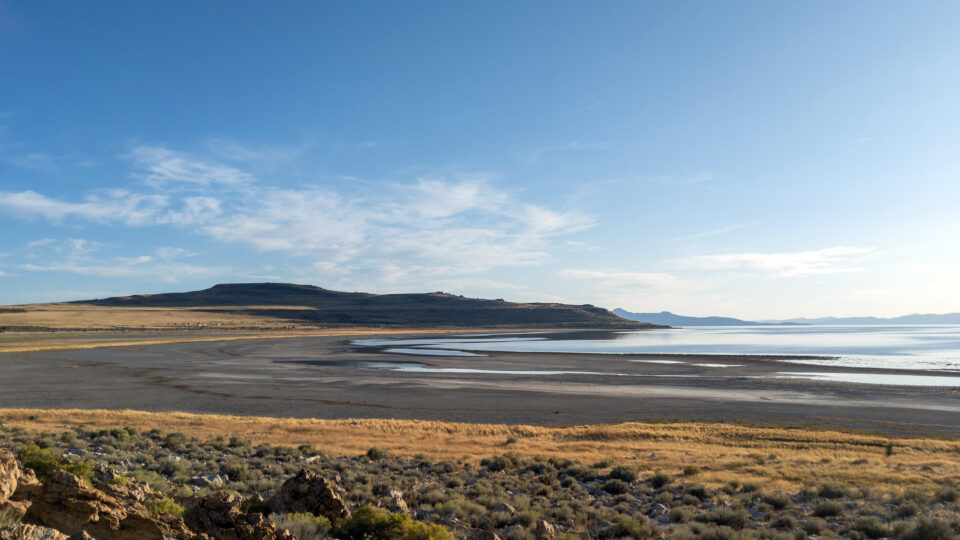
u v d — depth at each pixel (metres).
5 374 80.81
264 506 12.57
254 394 64.38
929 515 16.47
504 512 16.69
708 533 14.57
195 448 29.67
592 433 41.19
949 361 112.50
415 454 31.33
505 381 77.94
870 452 34.81
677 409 56.06
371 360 112.62
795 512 18.05
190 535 7.84
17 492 7.46
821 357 121.81
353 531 11.06
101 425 39.06
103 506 7.62
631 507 19.89
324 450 31.53
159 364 98.50
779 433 41.25
